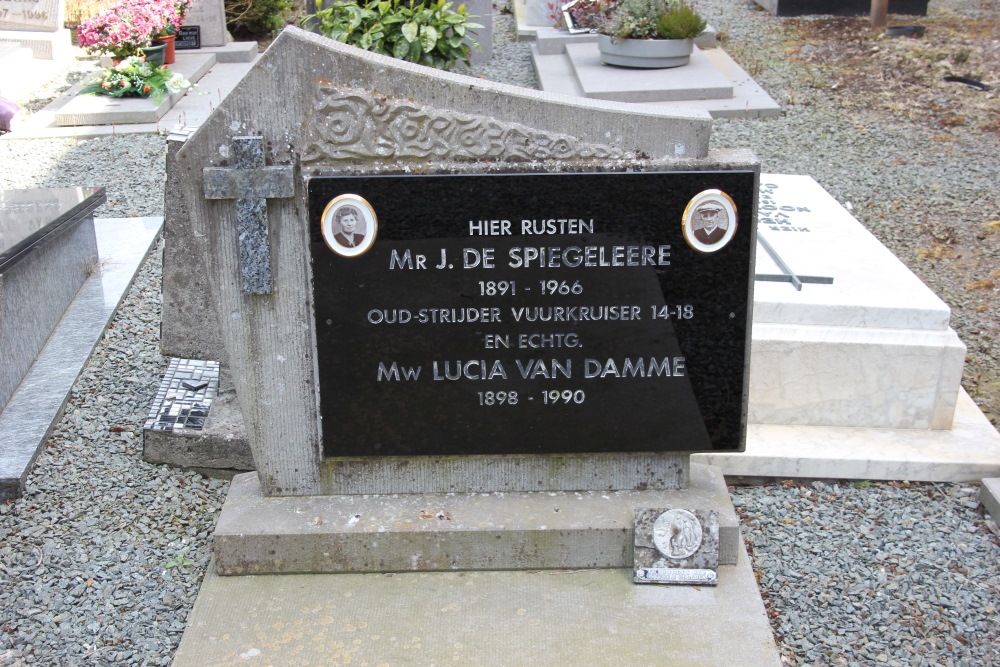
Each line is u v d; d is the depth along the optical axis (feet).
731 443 12.48
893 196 25.58
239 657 10.84
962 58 35.60
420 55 32.45
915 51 36.99
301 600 11.75
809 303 14.69
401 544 12.09
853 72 35.60
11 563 12.37
